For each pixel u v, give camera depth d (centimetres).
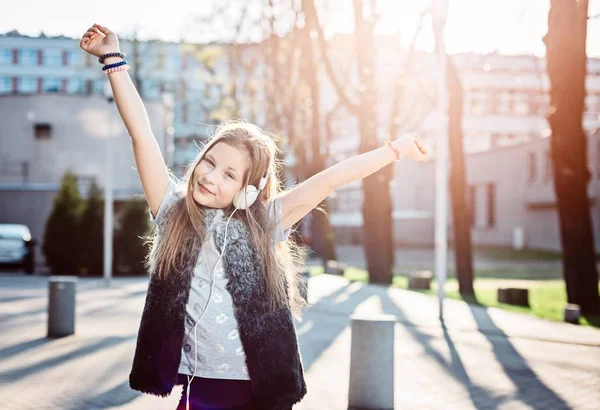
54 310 1102
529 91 6806
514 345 1117
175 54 6075
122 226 2830
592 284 1605
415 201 6444
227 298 276
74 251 2778
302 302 309
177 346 271
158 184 291
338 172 290
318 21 2314
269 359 273
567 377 862
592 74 3819
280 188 324
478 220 5750
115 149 4381
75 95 4481
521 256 4516
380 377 678
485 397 744
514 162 5275
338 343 1104
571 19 1562
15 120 4488
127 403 681
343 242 6769
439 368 909
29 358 908
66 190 2836
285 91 3119
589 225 1617
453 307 1673
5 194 3397
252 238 281
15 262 2917
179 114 6738
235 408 278
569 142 1608
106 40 293
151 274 281
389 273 2538
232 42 3291
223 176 281
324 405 691
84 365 867
